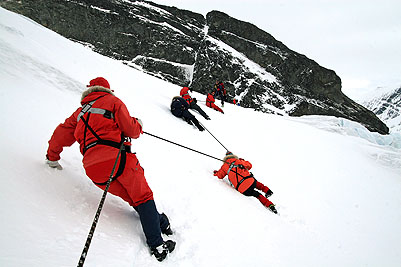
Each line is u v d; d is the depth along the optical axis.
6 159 1.91
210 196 3.30
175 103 6.85
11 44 4.24
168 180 3.17
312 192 5.79
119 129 1.98
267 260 2.60
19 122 2.56
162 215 2.25
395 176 9.14
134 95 6.59
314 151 8.41
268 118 10.95
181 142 5.11
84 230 1.75
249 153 6.56
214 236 2.54
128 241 1.89
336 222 4.98
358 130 14.06
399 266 4.39
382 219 5.82
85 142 1.89
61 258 1.39
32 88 3.54
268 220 3.63
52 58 5.13
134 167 1.96
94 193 2.26
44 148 2.41
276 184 5.49
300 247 3.40
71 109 3.71
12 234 1.35
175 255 2.09
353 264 3.85
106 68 7.90
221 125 7.93
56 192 1.96
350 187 6.77
